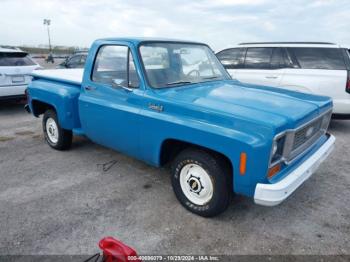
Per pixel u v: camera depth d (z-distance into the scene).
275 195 2.55
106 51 3.91
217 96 3.27
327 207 3.46
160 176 4.24
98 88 4.00
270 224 3.13
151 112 3.31
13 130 6.56
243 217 3.25
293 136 2.70
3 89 7.49
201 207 3.17
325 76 6.08
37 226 3.08
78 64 13.57
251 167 2.56
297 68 6.43
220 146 2.72
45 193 3.76
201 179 3.11
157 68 3.62
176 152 3.47
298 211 3.37
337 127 6.78
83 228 3.05
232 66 7.39
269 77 6.75
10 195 3.71
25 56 8.23
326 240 2.89
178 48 3.98
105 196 3.69
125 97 3.62
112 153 5.11
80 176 4.24
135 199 3.62
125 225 3.11
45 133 5.43
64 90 4.55
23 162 4.73
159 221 3.17
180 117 3.04
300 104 3.13
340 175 4.29
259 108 2.87
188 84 3.72
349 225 3.12
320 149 3.37
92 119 4.11
